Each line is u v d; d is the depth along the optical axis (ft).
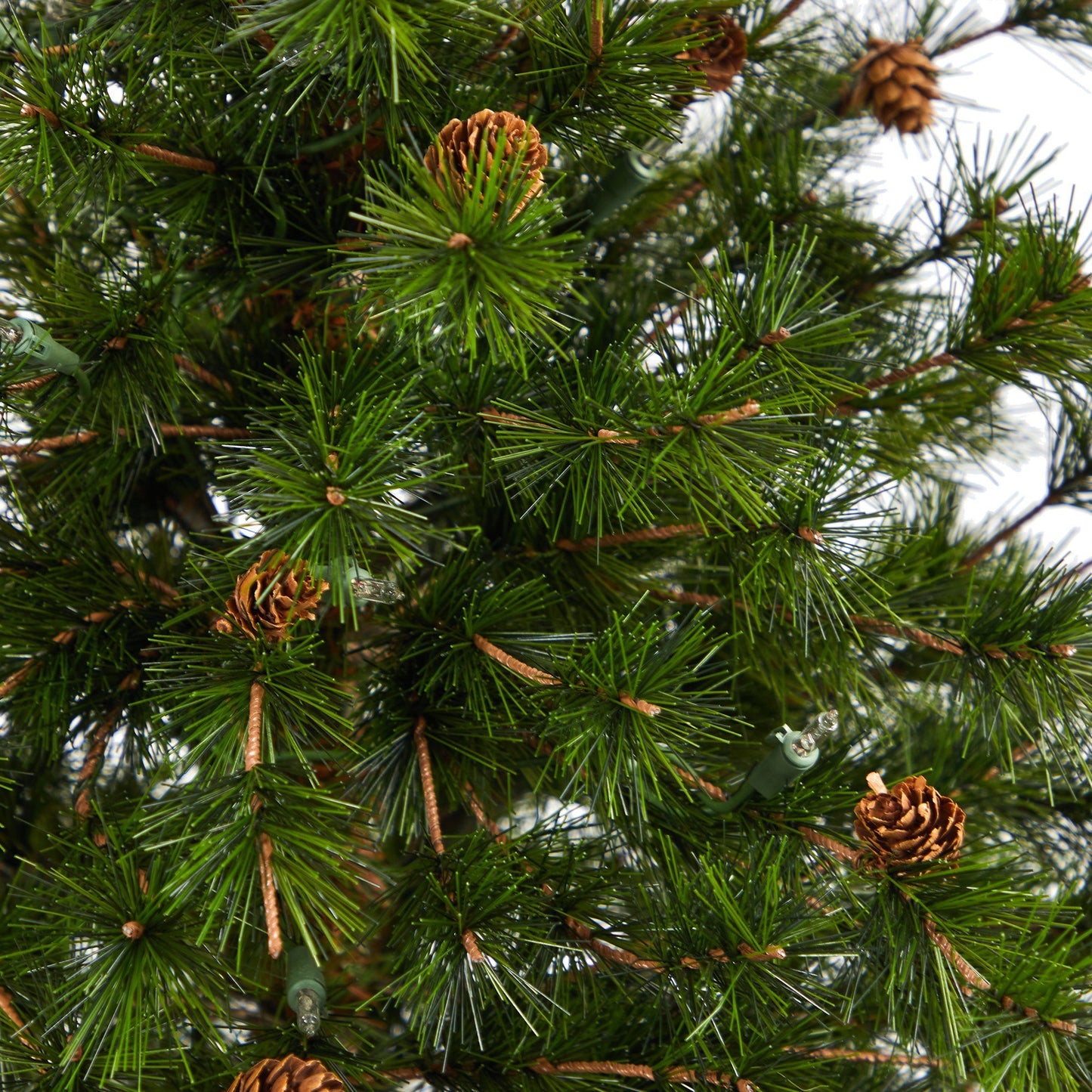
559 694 3.18
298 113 3.27
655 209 3.69
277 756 3.21
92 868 3.18
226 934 3.02
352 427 3.04
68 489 3.49
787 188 3.54
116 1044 3.03
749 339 3.20
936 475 3.73
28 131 3.14
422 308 2.99
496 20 3.18
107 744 3.44
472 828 3.65
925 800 3.14
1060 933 3.41
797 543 3.25
